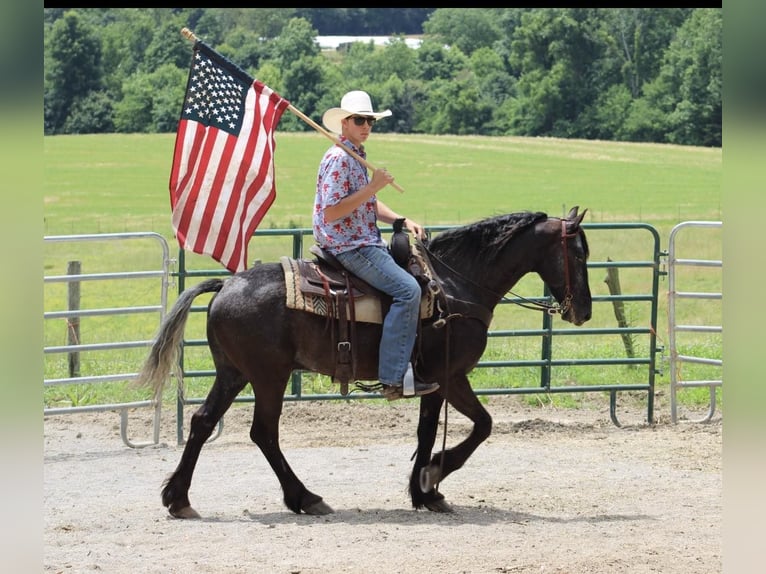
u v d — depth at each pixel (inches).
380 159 2726.4
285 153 2652.6
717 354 549.3
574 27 3427.7
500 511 313.6
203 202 321.1
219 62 322.0
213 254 322.7
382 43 4798.2
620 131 3280.0
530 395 492.1
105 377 406.6
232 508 318.3
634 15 3459.6
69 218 1827.0
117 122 3225.9
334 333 298.2
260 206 324.5
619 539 281.3
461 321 309.3
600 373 533.0
